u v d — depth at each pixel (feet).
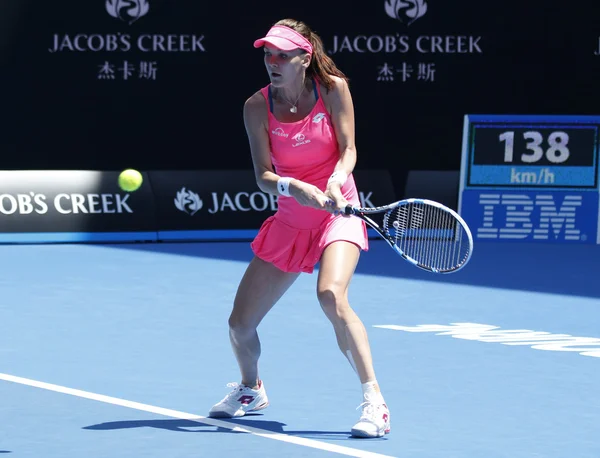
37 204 155.94
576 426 64.75
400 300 112.37
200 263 138.00
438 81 171.53
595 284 124.98
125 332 94.12
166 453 58.44
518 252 151.43
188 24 168.66
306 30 62.03
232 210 162.71
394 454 58.34
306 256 64.18
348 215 61.52
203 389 73.77
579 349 88.28
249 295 64.69
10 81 166.09
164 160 171.63
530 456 58.39
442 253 68.03
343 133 62.75
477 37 170.81
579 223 161.58
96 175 159.12
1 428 63.41
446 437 62.08
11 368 79.87
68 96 168.04
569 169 161.79
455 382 76.23
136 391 73.05
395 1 169.58
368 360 61.72
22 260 138.82
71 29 166.50
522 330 96.99
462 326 98.48
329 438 61.62
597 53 171.01
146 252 147.84
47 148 168.66
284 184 61.57
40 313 103.14
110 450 59.00
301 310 105.19
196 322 99.14
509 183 162.20
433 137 173.27
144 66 168.76
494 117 162.30
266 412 67.77
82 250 149.28
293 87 61.67
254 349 66.03
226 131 172.24
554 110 172.55
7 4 164.25
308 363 82.12
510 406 69.56
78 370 79.36
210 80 170.50
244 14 169.17
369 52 170.19
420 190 164.96
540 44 170.81
